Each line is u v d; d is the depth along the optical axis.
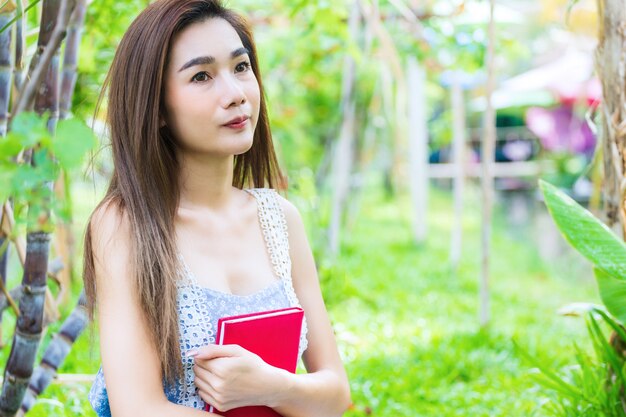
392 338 5.93
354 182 10.43
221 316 1.83
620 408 3.20
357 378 4.77
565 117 14.72
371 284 8.23
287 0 5.20
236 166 2.18
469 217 15.26
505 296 8.16
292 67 7.58
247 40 2.04
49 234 2.22
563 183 14.03
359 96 10.40
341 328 6.01
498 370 5.12
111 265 1.79
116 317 1.77
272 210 2.08
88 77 3.99
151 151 1.83
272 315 1.80
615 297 3.05
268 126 2.18
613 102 3.15
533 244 11.73
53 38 1.81
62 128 1.37
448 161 17.98
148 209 1.81
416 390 4.65
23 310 2.25
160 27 1.81
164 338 1.74
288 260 2.04
